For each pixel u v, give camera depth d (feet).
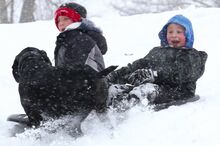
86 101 28.66
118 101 30.81
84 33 31.19
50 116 29.37
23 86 28.66
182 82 32.35
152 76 31.89
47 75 28.25
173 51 33.24
